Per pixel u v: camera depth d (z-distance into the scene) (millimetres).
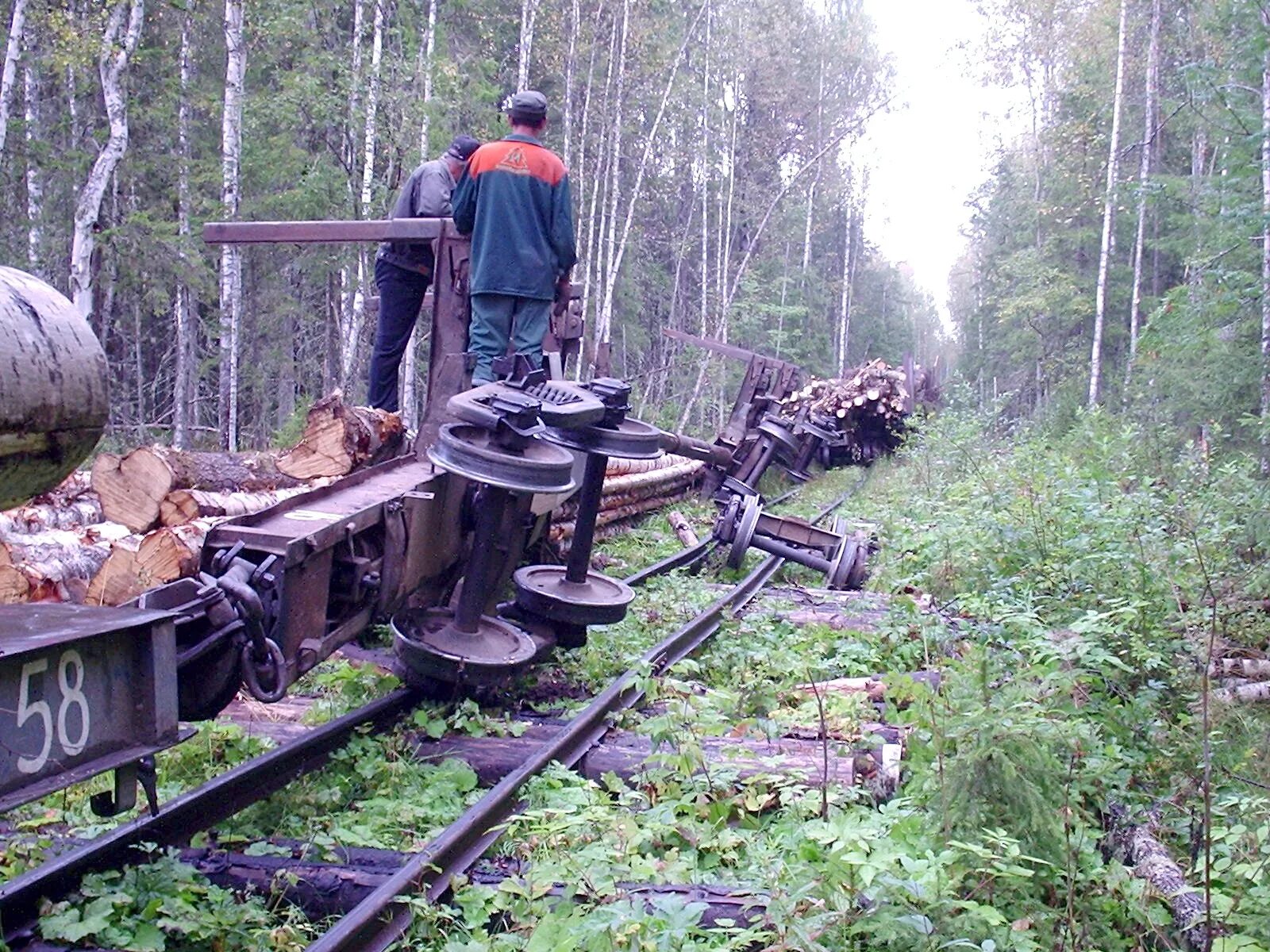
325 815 4348
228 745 5094
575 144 32844
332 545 4375
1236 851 3809
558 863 3588
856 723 5566
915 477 16766
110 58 17469
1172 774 4762
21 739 2496
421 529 5422
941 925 3152
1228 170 14219
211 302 26781
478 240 6398
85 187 18500
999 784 3684
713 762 4883
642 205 38312
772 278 47219
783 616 8672
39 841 3951
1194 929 3475
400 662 5547
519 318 6504
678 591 8938
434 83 21109
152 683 2908
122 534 5961
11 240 21359
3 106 17078
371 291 20500
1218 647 5922
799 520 10789
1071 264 36281
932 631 7078
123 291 22703
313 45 19781
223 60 26250
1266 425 9844
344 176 19578
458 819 4039
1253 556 7555
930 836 3656
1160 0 28156
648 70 32219
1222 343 13250
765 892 3441
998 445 17234
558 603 6293
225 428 19766
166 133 24891
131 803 2889
